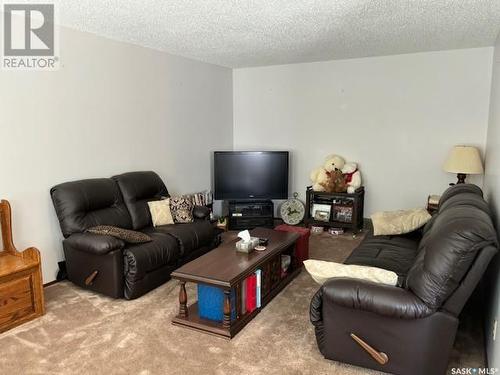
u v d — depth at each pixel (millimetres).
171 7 2947
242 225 5344
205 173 5543
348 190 4980
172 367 2240
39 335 2580
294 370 2207
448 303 1950
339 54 4816
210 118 5562
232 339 2541
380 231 3592
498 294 1938
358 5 2908
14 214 3166
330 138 5438
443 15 3162
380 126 5078
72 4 2867
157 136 4602
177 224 4004
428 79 4719
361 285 2064
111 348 2430
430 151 4828
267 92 5809
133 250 3125
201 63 5285
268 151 5484
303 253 3855
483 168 4379
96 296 3184
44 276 3404
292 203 5645
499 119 2654
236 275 2578
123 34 3744
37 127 3281
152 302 3082
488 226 1856
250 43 4168
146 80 4371
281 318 2836
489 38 3939
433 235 2092
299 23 3387
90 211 3492
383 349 2098
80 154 3672
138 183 4008
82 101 3652
